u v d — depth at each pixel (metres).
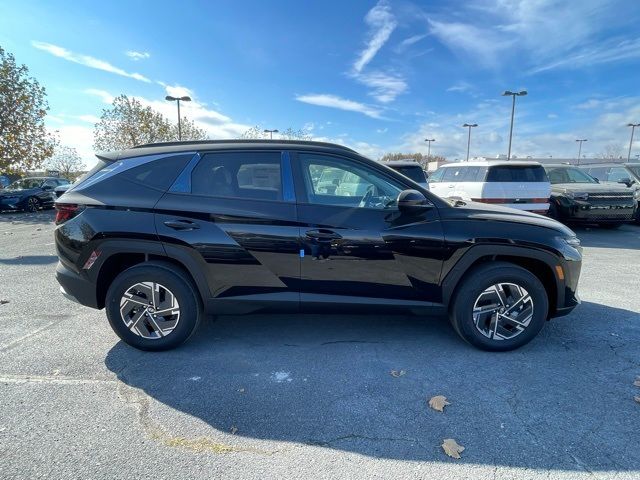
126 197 3.21
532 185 8.65
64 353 3.28
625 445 2.21
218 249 3.16
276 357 3.25
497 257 3.34
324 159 3.32
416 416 2.47
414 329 3.80
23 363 3.11
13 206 17.61
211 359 3.21
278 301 3.26
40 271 6.08
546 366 3.09
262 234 3.16
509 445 2.21
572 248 3.31
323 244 3.18
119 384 2.82
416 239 3.19
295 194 3.24
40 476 1.96
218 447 2.19
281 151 3.32
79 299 3.29
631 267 6.28
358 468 2.04
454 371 3.02
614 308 4.32
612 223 10.59
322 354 3.30
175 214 3.16
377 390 2.77
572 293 3.36
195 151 3.32
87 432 2.30
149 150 3.40
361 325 3.89
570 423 2.40
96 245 3.17
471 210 3.40
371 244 3.19
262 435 2.30
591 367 3.07
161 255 3.19
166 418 2.44
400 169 9.10
